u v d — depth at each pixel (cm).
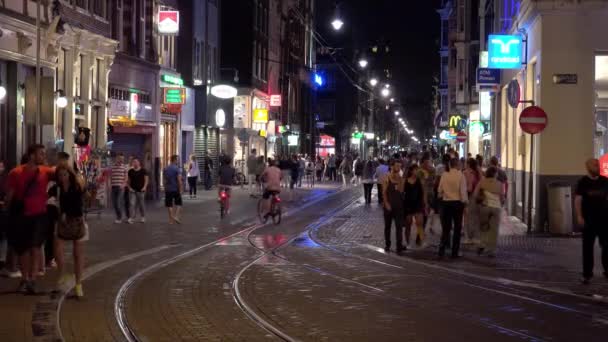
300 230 2234
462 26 5078
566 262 1580
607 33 2062
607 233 1302
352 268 1484
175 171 2375
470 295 1195
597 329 959
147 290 1218
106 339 879
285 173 4516
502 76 3112
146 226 2272
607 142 2559
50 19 2486
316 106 8388
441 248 1653
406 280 1341
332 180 6203
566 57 2073
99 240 1900
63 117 2716
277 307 1081
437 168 2169
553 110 2080
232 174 2636
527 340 895
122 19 3338
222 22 5231
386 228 1778
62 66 2712
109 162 2978
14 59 2245
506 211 2892
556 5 2059
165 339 881
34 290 1163
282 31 6456
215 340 879
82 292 1145
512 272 1449
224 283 1288
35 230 1156
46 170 1173
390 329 945
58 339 870
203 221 2466
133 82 3416
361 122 10694
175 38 4188
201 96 4425
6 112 2256
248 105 5259
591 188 1300
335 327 954
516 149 2669
